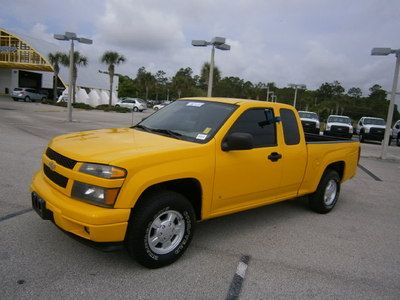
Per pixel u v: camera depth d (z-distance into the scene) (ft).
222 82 263.49
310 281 13.33
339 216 21.42
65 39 71.31
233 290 12.36
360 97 328.70
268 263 14.51
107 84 220.84
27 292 11.24
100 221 11.55
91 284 11.98
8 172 25.00
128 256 14.03
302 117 93.04
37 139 42.32
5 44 181.68
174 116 17.07
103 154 12.38
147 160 12.49
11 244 14.21
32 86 209.46
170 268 13.48
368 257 15.79
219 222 18.76
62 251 13.97
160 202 12.83
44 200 12.91
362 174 37.04
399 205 25.14
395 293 12.94
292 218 20.27
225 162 14.80
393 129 86.33
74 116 91.30
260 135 16.69
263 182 16.74
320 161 20.22
